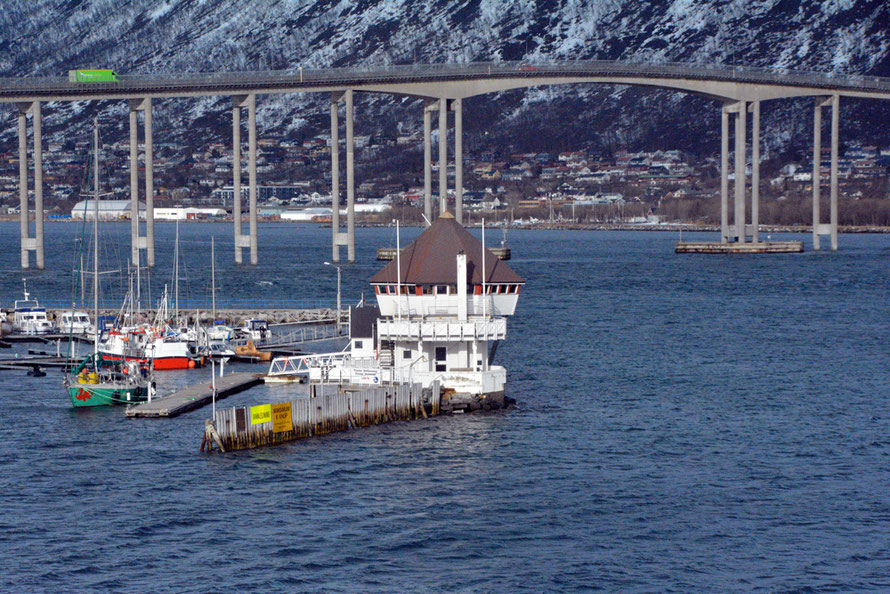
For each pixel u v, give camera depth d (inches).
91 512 4606.3
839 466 5310.0
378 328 6417.3
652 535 4387.3
